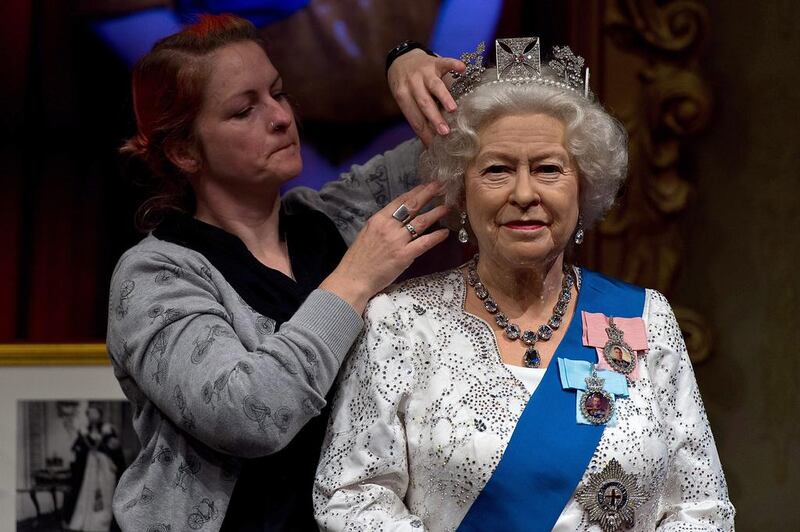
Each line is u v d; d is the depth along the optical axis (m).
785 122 9.71
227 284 6.39
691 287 9.79
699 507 5.89
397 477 5.75
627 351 5.94
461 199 6.13
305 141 9.45
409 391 5.83
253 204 6.77
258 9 9.41
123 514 6.17
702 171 9.76
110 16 9.30
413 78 6.35
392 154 7.69
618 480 5.62
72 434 9.23
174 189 6.92
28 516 9.19
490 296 6.07
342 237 7.30
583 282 6.24
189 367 5.93
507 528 5.54
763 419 9.87
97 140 9.30
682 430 5.98
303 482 6.36
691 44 9.67
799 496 9.88
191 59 6.52
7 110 9.26
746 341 9.84
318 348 5.87
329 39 9.45
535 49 5.94
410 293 6.13
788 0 9.66
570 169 5.78
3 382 9.20
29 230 9.27
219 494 6.16
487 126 5.79
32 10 9.27
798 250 9.76
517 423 5.65
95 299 9.30
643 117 9.70
